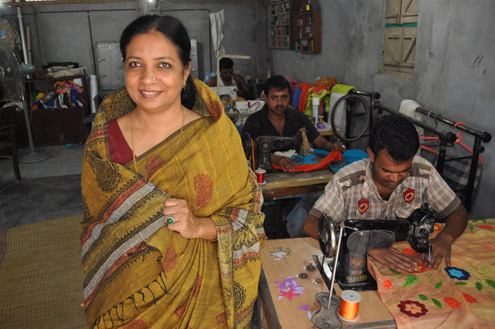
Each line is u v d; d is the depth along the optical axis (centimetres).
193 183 129
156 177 127
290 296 144
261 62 946
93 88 768
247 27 923
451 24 349
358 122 522
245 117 464
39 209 450
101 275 131
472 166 318
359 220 151
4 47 524
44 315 248
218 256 132
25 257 326
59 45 845
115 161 129
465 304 136
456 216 184
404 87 427
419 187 184
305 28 688
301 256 169
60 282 286
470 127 333
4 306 258
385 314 134
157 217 124
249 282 143
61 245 347
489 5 306
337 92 507
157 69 118
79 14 838
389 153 154
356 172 183
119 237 126
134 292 125
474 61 325
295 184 268
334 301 139
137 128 131
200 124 134
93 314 133
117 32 860
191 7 888
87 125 736
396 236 153
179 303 131
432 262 159
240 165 140
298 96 580
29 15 815
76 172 578
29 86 713
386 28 461
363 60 514
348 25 545
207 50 920
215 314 137
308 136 346
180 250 129
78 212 439
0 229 400
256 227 150
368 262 157
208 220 130
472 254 168
